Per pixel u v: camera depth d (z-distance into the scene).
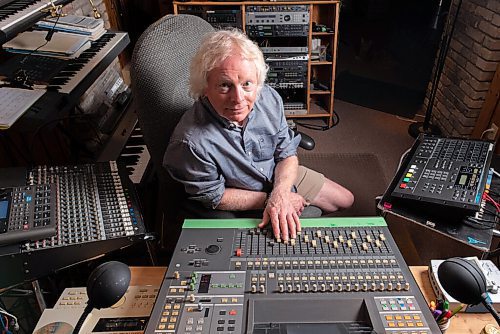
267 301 0.78
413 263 1.28
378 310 0.75
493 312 0.69
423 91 3.50
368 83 3.67
